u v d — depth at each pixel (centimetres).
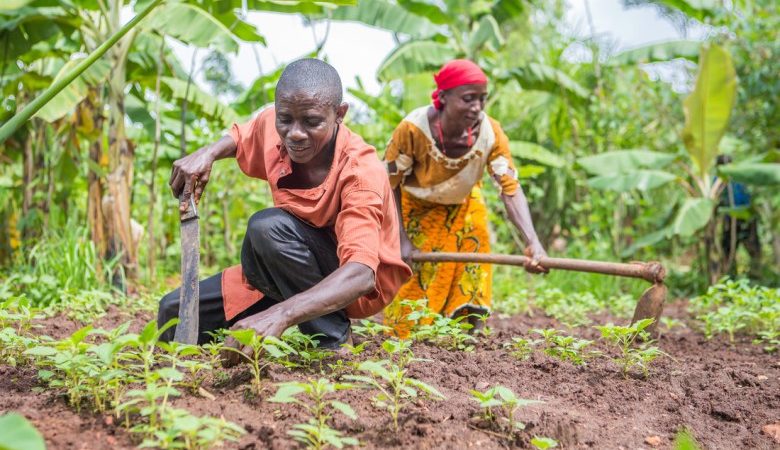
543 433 265
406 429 255
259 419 253
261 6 555
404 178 462
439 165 443
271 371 289
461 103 423
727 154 943
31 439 162
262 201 856
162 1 387
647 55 872
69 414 246
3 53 588
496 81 913
